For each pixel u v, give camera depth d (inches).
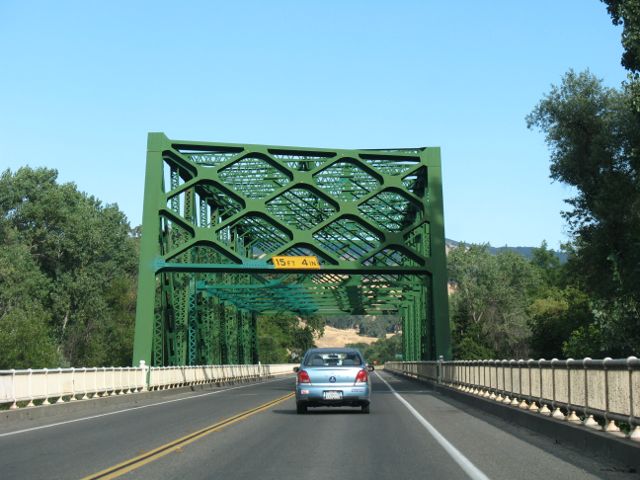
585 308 3026.6
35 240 3380.9
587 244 1713.8
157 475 415.2
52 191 3373.5
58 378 1000.2
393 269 1705.2
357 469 432.8
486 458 478.3
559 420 602.5
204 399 1343.5
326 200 1728.6
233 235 2329.0
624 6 1322.6
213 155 1749.5
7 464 471.8
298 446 553.0
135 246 4165.8
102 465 460.1
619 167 1627.7
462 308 4195.4
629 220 1549.0
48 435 669.9
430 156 1760.6
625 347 1701.5
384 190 1738.4
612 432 488.7
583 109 1647.4
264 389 1871.3
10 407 870.4
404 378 2910.9
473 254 4345.5
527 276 4453.7
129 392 1334.9
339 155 1744.6
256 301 2842.0
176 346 1768.0
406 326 3166.8
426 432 658.8
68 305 3250.5
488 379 1005.8
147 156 1679.4
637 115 1411.2
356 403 885.8
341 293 2871.6
